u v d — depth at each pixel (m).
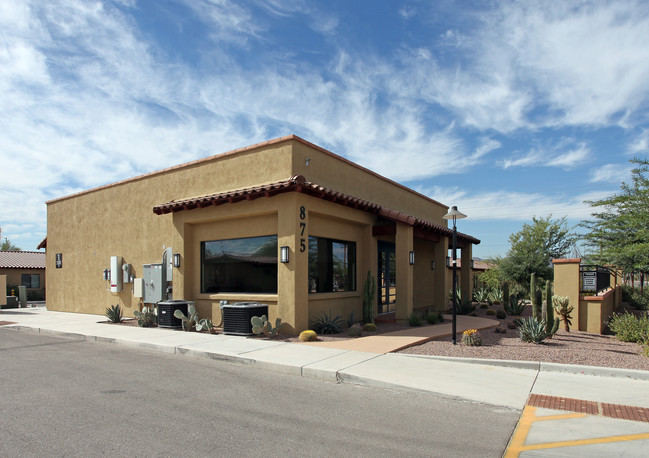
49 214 21.81
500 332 12.68
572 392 6.93
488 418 5.88
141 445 4.84
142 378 7.91
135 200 17.38
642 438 5.20
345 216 14.14
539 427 5.55
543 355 9.27
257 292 13.30
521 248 28.44
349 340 11.25
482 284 29.81
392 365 8.51
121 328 14.12
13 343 11.90
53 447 4.76
